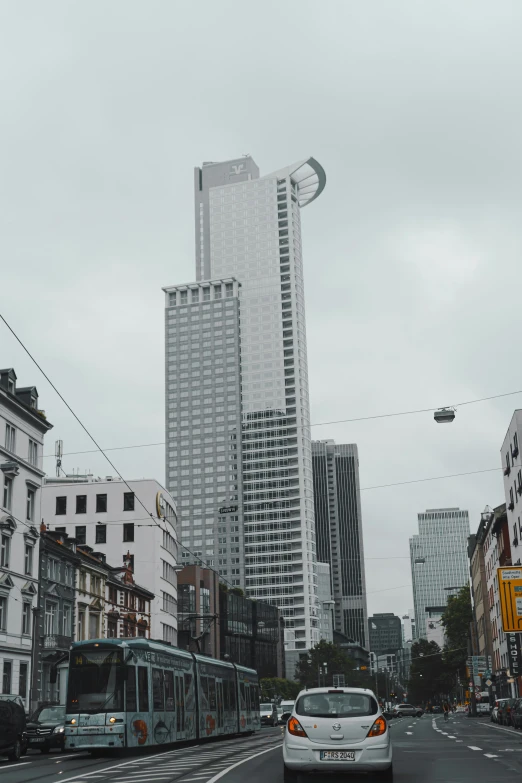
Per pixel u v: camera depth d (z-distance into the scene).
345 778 16.72
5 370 52.59
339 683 146.75
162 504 94.75
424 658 152.12
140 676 28.28
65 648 54.94
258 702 49.25
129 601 75.75
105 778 18.16
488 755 23.50
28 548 53.25
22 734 28.08
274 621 165.75
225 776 17.67
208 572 126.25
